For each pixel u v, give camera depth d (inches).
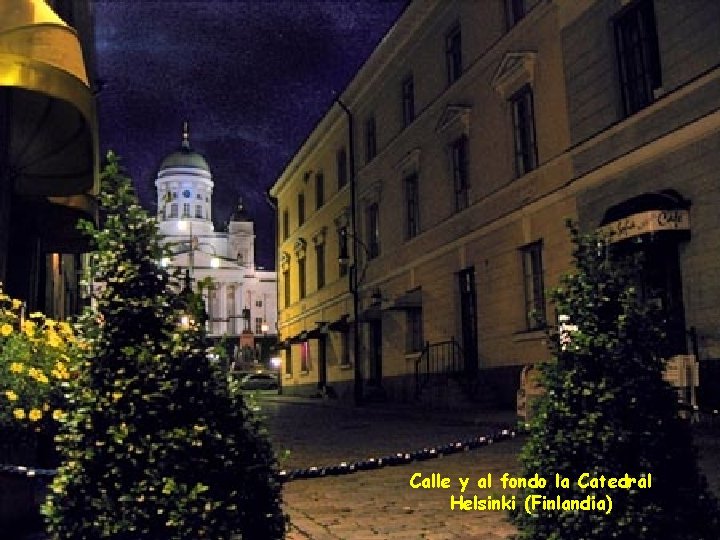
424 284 914.1
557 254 629.0
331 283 1299.2
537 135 666.2
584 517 124.0
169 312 122.0
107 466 111.3
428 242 901.8
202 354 120.5
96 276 122.3
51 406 203.6
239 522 113.7
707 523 124.2
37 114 342.0
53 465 228.5
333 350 1290.6
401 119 997.2
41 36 298.5
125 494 109.3
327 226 1328.7
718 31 455.5
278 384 1723.7
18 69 289.4
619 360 129.6
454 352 829.2
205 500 109.3
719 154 450.3
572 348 133.7
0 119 331.6
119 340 118.1
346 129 1221.7
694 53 475.2
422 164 924.0
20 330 224.2
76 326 121.4
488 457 400.2
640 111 521.7
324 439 544.7
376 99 1087.0
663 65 503.2
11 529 210.2
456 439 494.9
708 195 458.6
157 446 111.0
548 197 640.4
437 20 880.9
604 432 126.1
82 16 698.8
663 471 125.0
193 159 3545.8
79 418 113.3
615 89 557.9
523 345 679.7
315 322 1413.6
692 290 467.5
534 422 136.0
